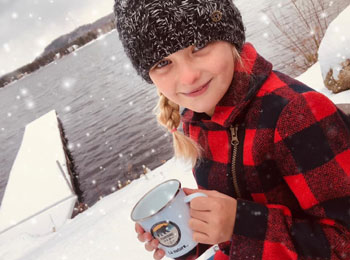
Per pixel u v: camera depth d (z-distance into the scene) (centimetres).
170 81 88
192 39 81
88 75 5134
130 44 91
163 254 93
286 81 85
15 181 1278
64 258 276
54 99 4541
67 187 976
